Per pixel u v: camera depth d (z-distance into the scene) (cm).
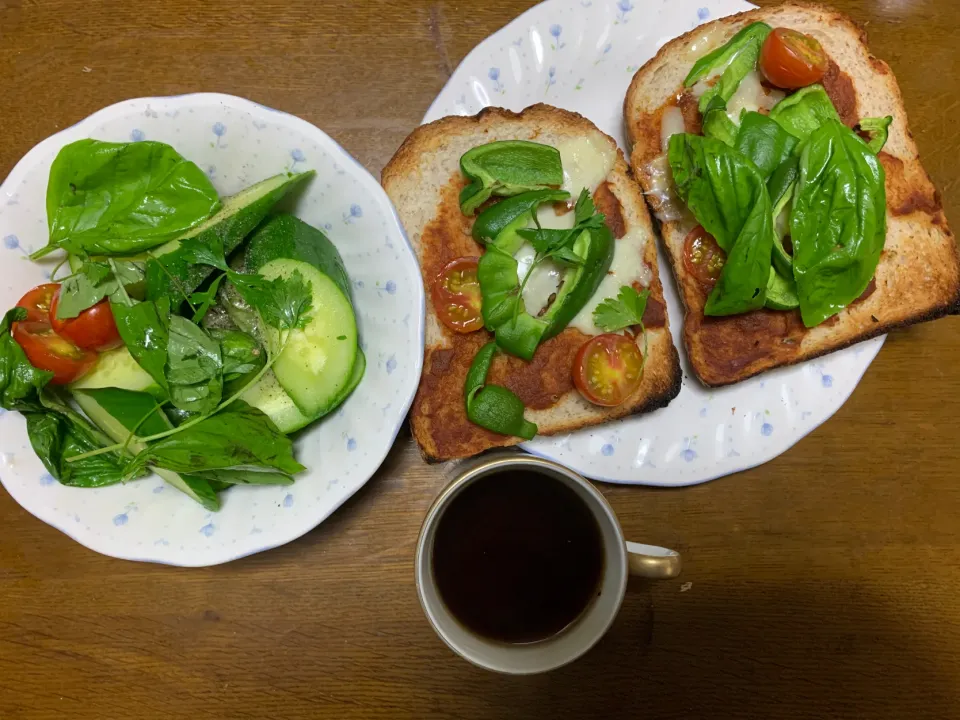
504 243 27
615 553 25
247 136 26
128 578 31
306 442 28
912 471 32
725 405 32
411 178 29
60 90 30
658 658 32
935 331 32
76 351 26
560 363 29
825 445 32
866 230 27
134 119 26
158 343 25
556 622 26
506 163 28
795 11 31
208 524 27
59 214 26
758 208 26
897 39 32
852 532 32
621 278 29
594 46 31
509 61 30
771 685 32
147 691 31
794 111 29
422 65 31
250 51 31
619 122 32
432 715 31
